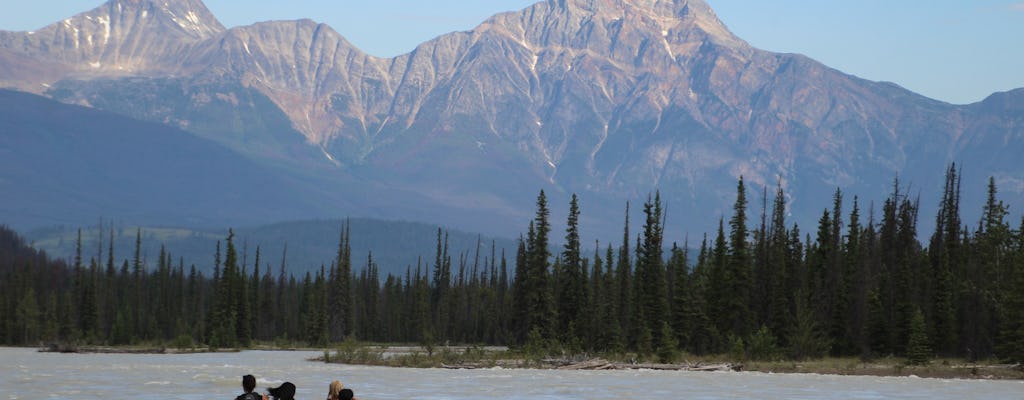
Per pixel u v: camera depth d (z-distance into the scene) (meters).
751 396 67.94
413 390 70.44
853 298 121.94
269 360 117.56
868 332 118.00
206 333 172.62
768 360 112.06
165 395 64.31
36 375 82.12
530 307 132.00
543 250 132.12
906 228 136.62
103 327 194.88
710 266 148.00
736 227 127.94
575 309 133.75
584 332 131.00
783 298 125.38
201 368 95.50
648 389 72.50
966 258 128.25
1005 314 104.50
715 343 123.81
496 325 194.12
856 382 83.25
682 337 126.56
